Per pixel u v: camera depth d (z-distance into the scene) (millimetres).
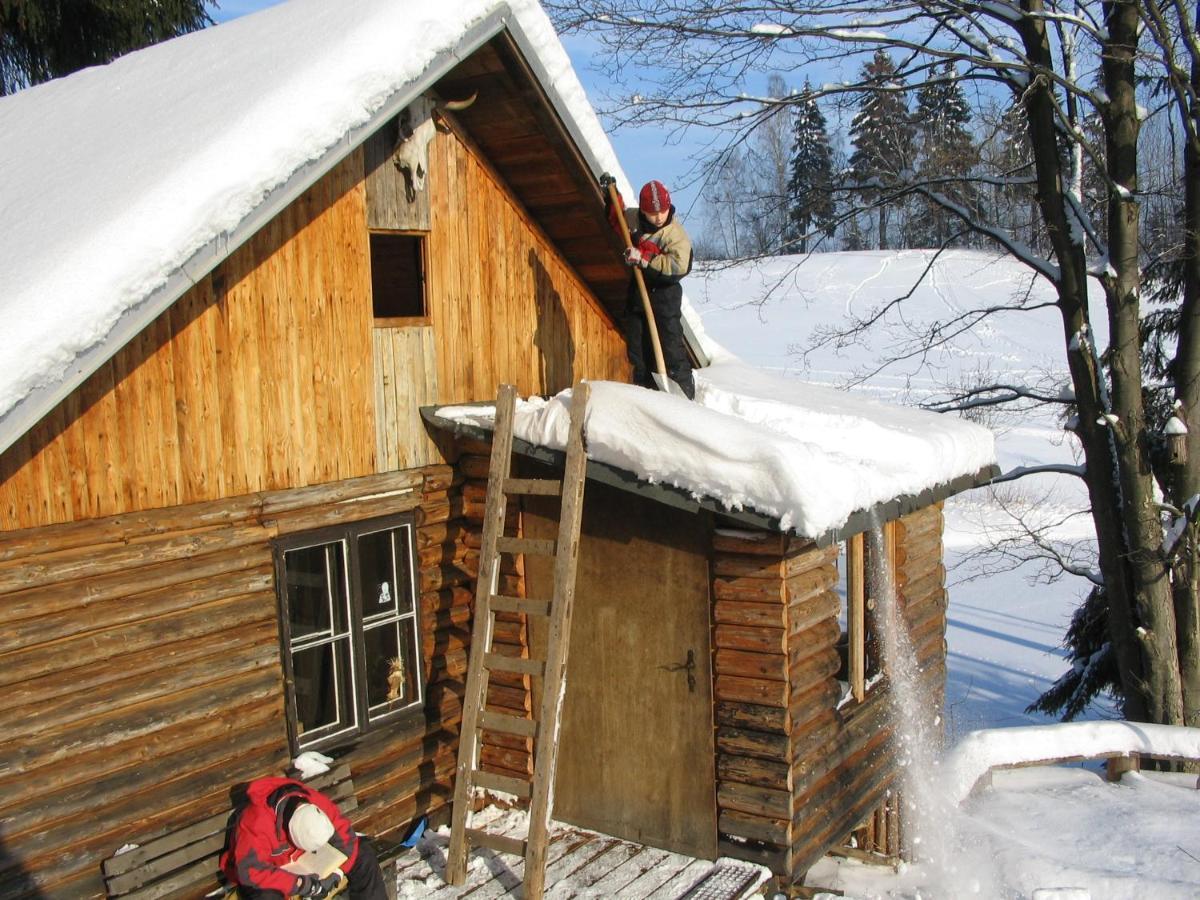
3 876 4609
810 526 5348
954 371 31016
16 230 4781
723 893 5918
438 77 5648
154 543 5160
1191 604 9547
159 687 5203
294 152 4891
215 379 5480
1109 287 9414
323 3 6875
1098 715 13141
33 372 3953
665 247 6875
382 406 6434
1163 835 7387
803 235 11062
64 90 7707
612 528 6605
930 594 8430
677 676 6422
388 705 6617
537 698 6949
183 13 15016
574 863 6336
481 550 6047
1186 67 9695
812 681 6348
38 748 4738
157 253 4332
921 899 6754
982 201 11406
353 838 5297
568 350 7910
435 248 6777
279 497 5758
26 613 4684
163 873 5086
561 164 6910
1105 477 9805
